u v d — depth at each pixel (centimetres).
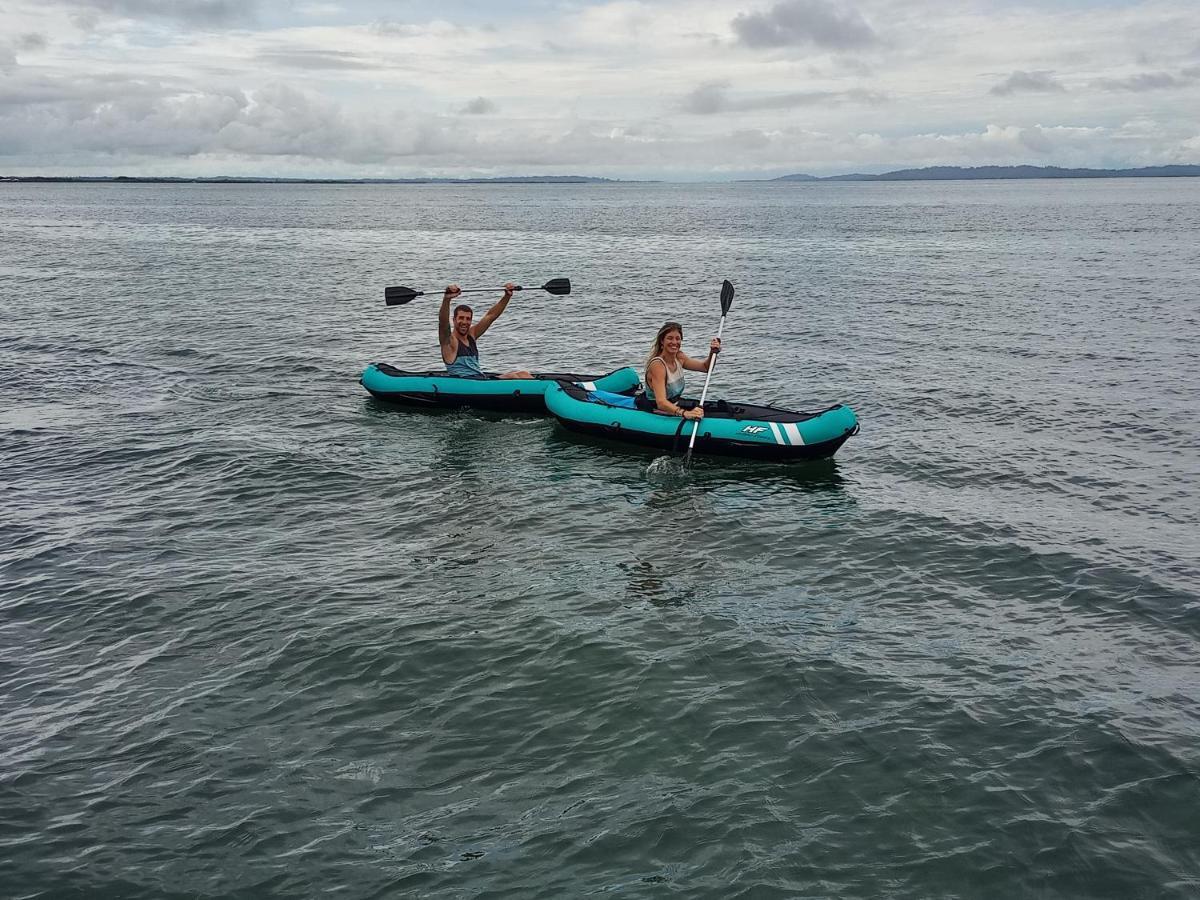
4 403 1331
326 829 478
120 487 986
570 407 1188
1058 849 462
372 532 877
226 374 1552
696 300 2631
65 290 2727
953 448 1151
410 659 643
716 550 844
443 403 1321
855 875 447
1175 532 875
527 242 5306
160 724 566
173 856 458
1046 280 2964
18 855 457
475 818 486
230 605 720
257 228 6619
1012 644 671
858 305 2445
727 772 523
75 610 710
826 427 1073
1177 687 610
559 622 698
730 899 432
